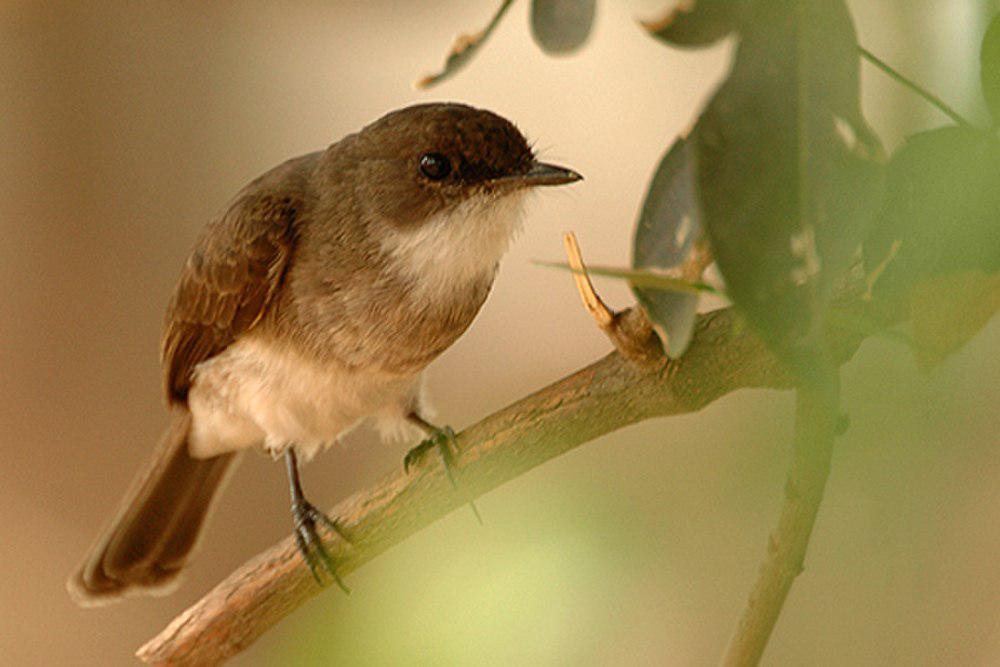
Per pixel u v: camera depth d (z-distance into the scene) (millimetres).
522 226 2221
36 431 2332
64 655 2318
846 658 2201
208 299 2230
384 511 2184
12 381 2334
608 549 2193
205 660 2189
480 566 2182
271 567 2189
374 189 2219
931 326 1878
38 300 2340
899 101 2133
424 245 2219
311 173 2230
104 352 2338
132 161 2348
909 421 2168
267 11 2355
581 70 2346
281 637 2225
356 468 2324
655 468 2215
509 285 2352
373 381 2227
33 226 2342
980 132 1775
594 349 2346
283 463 2324
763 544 2205
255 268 2225
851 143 1527
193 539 2260
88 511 2330
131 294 2342
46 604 2322
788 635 2205
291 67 2355
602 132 2346
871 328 2004
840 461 2172
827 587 2201
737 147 1534
